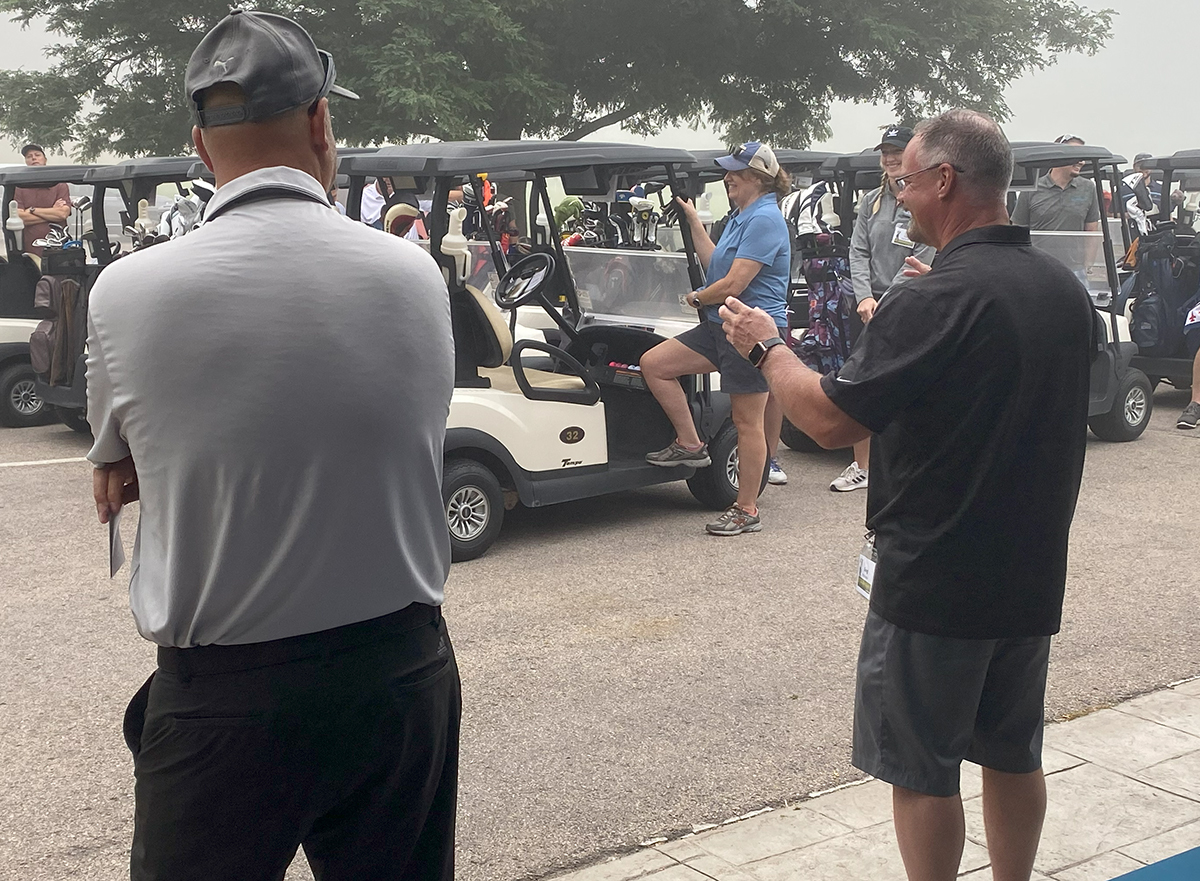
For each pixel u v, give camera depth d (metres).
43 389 7.01
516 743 3.14
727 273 4.95
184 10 18.80
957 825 2.00
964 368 1.85
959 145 1.94
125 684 3.56
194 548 1.31
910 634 1.96
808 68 21.48
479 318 4.78
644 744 3.13
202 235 1.32
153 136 18.84
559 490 5.01
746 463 5.20
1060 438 1.92
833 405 1.90
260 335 1.29
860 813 2.73
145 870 1.38
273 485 1.29
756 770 2.97
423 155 4.79
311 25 18.09
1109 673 3.58
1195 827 2.62
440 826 1.53
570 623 4.09
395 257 1.39
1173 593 4.37
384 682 1.38
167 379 1.27
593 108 21.36
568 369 5.55
